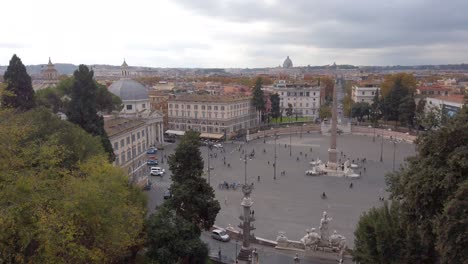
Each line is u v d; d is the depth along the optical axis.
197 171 52.59
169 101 173.88
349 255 53.94
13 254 29.34
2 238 27.58
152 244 43.25
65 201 32.59
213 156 126.69
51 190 33.47
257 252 54.28
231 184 92.94
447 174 31.39
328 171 103.31
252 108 187.38
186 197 50.72
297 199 81.81
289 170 107.94
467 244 29.59
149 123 138.62
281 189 89.44
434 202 33.31
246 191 52.44
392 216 41.22
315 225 67.12
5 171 31.12
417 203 34.09
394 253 38.09
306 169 109.00
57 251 30.64
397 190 37.88
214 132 165.00
